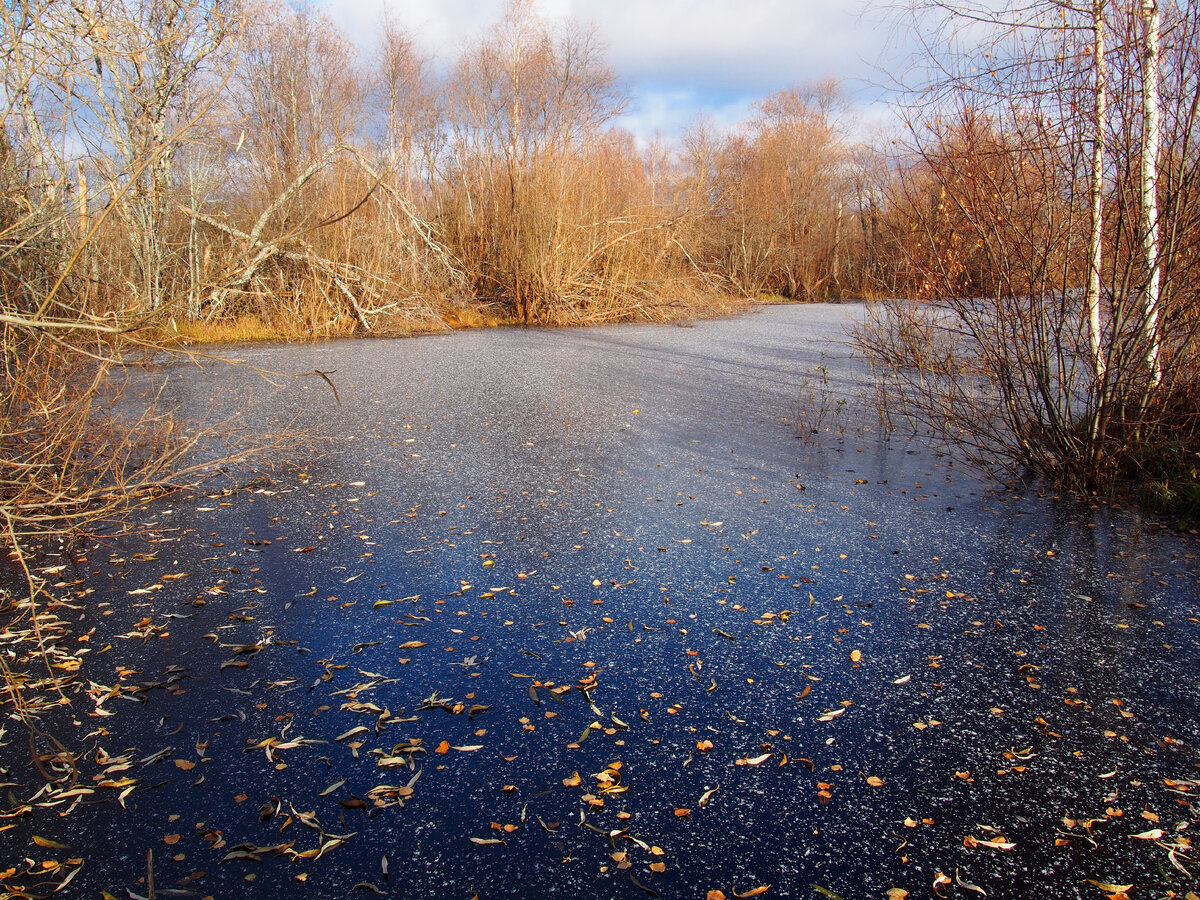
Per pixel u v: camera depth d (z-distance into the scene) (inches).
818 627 151.9
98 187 213.3
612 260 881.5
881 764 111.2
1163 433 238.8
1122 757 112.2
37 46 182.1
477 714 123.4
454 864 92.9
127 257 543.2
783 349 604.7
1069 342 254.4
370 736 117.8
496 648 144.1
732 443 296.8
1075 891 88.7
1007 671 135.7
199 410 345.7
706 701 127.3
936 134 249.3
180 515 215.0
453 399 376.8
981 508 223.0
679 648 144.3
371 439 297.4
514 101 825.5
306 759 112.3
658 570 178.9
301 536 199.6
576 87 849.5
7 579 174.6
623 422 330.0
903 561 184.1
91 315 177.2
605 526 206.8
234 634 149.3
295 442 290.7
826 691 130.0
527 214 820.6
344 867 92.3
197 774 109.0
